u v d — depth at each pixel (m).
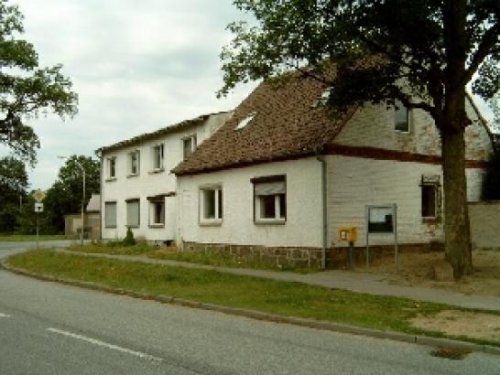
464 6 14.77
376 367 7.20
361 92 15.36
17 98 37.78
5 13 36.28
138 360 7.34
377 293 13.26
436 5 14.59
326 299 12.53
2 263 23.28
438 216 21.80
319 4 14.47
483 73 17.03
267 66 15.58
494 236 20.80
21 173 86.06
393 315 10.76
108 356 7.55
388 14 13.99
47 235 66.50
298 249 19.19
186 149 30.11
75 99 39.38
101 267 19.52
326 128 19.09
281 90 24.64
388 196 20.11
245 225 21.70
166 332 9.38
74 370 6.82
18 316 10.80
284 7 14.38
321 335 9.48
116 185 36.50
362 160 19.41
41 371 6.78
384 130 20.23
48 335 8.95
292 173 19.58
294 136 20.20
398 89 15.66
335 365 7.26
